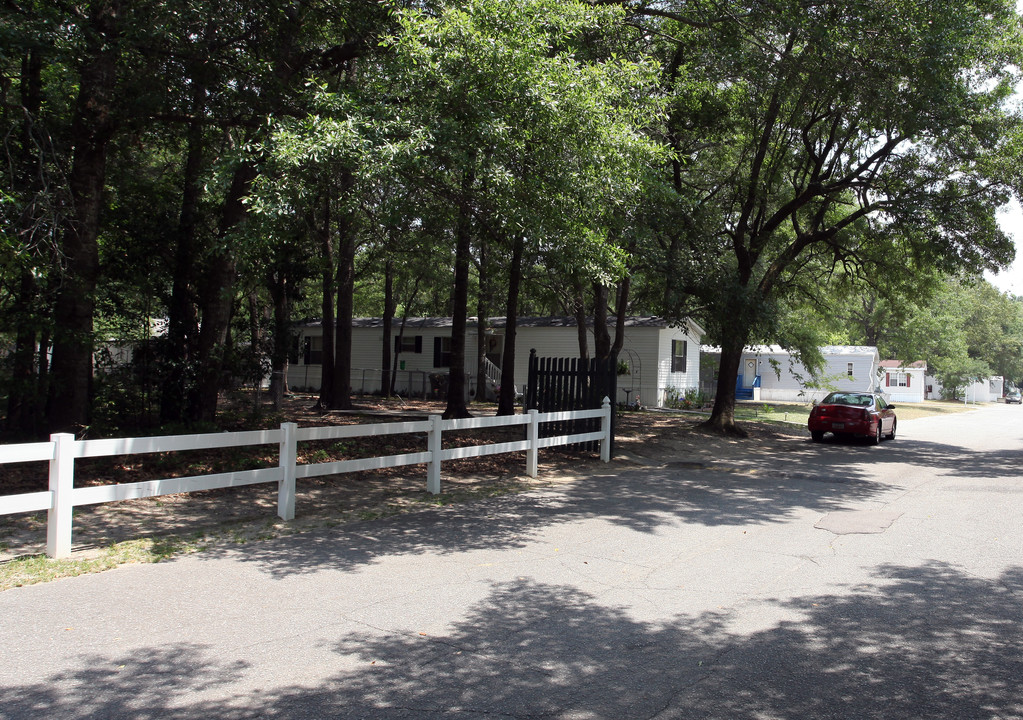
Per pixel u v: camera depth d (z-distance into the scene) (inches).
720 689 159.2
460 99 343.3
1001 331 2977.4
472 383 1248.8
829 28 524.1
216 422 555.8
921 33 523.8
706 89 666.2
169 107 445.4
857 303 2129.7
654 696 155.5
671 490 429.4
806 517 353.4
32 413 523.8
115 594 216.4
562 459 539.8
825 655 179.0
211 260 547.8
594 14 434.0
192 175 546.6
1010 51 617.0
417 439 585.6
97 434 465.4
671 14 556.1
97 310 570.9
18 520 295.1
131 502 340.5
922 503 397.7
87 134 421.1
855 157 748.0
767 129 706.2
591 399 563.2
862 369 1668.3
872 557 276.1
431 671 166.7
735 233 780.0
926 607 216.4
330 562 257.4
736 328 688.4
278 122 369.1
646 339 1184.8
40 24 377.1
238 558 259.4
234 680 159.9
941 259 705.6
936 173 685.3
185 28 430.0
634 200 466.9
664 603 218.5
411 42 348.5
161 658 171.2
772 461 590.2
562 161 360.2
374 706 148.7
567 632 193.3
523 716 145.6
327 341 914.7
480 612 208.2
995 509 379.9
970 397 2625.5
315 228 692.1
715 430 783.1
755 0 517.0
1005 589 235.1
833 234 784.3
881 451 688.4
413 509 353.1
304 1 458.0
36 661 167.8
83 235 425.7
